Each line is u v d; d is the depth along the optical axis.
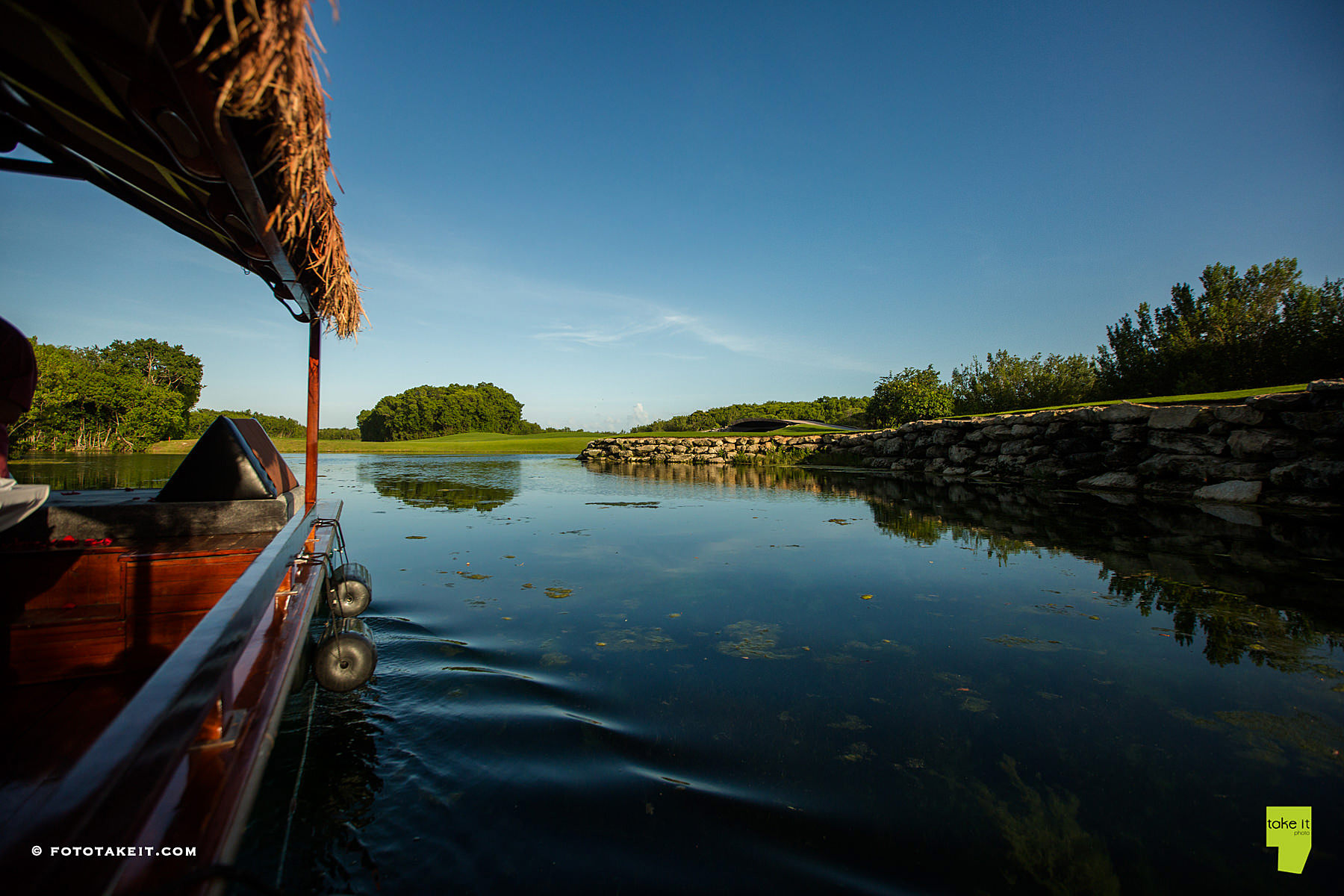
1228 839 2.02
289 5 1.29
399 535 8.07
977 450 17.53
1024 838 2.02
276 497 3.57
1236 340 26.36
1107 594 5.14
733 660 3.63
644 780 2.34
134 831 0.84
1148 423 12.27
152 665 2.77
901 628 4.25
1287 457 9.68
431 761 2.46
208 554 2.86
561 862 1.88
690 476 19.62
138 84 1.50
